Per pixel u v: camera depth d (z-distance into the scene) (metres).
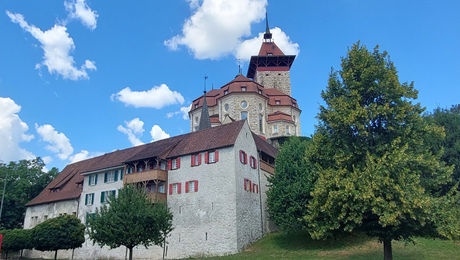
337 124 23.97
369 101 24.70
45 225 38.34
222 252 32.97
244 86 66.81
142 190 31.77
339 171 22.95
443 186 36.94
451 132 40.31
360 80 25.06
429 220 21.02
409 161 21.52
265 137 65.00
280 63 80.88
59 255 47.50
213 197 35.16
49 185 57.44
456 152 37.72
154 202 34.66
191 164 37.84
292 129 67.56
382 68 24.03
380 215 20.59
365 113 22.84
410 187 20.55
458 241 29.39
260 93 68.44
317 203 23.61
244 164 37.25
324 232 23.86
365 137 23.92
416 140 22.70
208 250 33.81
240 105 65.50
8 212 57.41
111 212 28.94
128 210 28.98
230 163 35.19
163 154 39.84
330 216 23.22
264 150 43.84
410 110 22.80
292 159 36.00
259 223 38.25
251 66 82.88
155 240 29.77
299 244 33.47
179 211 36.97
